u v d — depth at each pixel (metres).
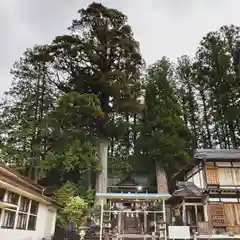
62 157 18.61
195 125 31.22
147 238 12.31
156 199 13.29
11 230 8.06
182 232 10.94
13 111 21.98
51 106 23.75
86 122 21.69
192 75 31.16
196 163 17.41
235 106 25.78
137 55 25.52
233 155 16.55
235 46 30.12
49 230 12.59
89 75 23.77
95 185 21.22
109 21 27.05
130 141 31.06
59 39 23.00
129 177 26.58
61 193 16.50
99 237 12.45
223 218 14.17
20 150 20.50
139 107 22.86
